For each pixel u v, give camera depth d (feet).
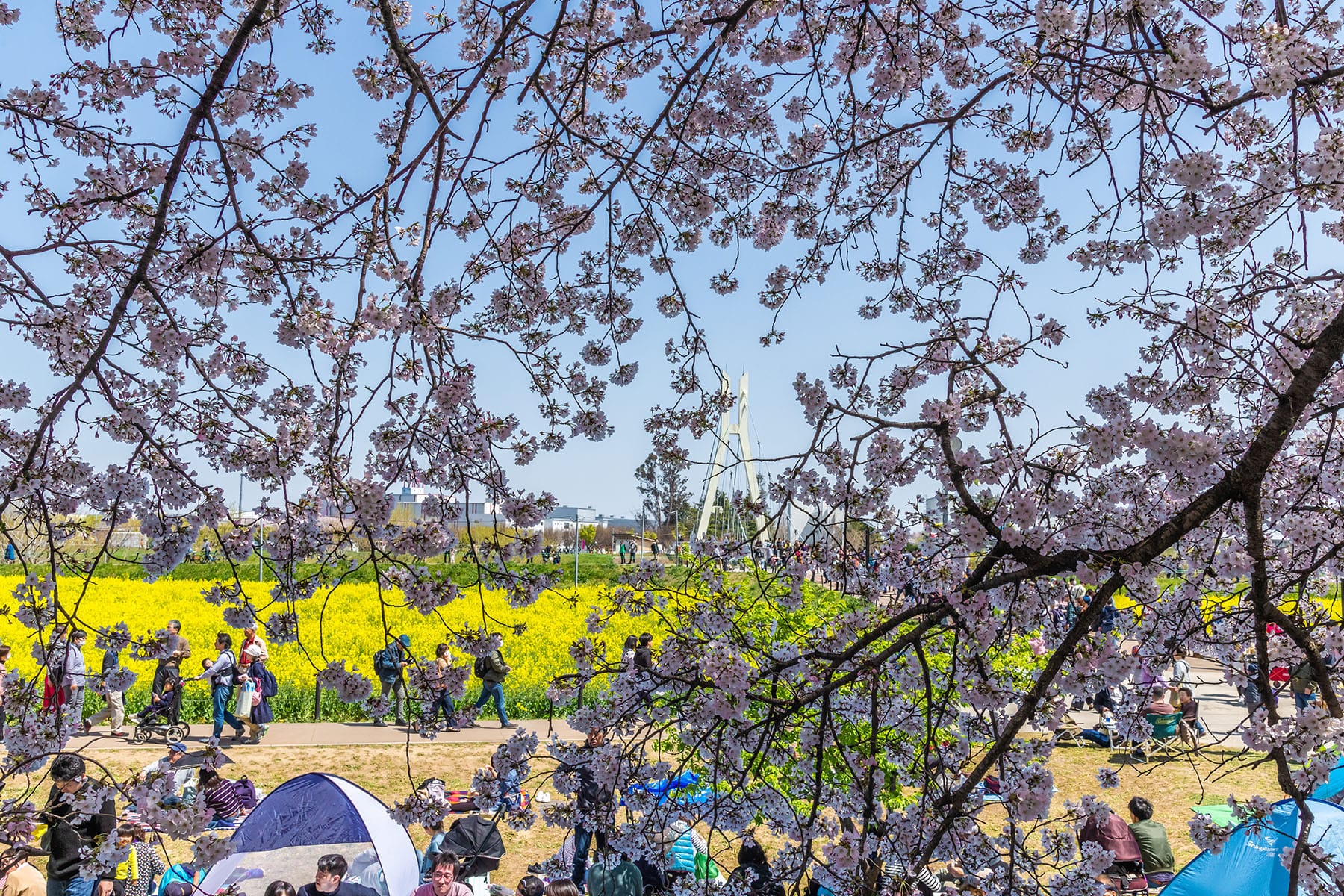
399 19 15.05
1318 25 13.23
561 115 12.60
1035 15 11.75
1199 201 10.32
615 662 12.15
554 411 13.80
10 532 10.24
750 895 13.67
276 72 12.75
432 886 21.58
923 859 9.96
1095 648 10.57
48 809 10.50
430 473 11.44
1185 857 28.35
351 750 41.16
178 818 10.45
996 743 9.75
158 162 12.09
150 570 10.93
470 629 11.44
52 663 10.39
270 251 11.85
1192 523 9.69
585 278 16.33
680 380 13.73
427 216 10.31
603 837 13.89
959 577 11.93
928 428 10.53
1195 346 11.39
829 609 16.66
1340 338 9.78
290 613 11.34
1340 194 10.25
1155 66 11.25
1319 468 12.06
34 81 11.71
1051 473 10.75
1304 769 10.49
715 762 10.66
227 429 10.88
